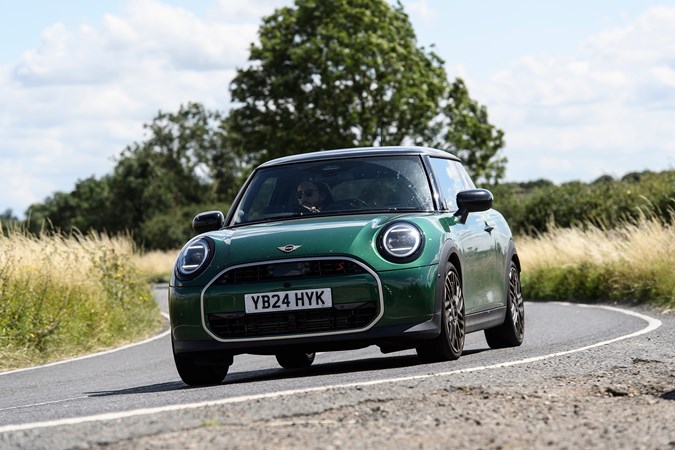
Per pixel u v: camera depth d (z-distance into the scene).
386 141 57.72
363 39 56.28
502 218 10.42
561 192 38.22
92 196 109.38
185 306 7.88
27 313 14.26
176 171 99.00
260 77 59.41
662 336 9.62
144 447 4.51
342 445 4.45
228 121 61.59
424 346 8.07
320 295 7.66
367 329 7.70
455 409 5.35
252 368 10.27
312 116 56.94
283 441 4.55
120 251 22.09
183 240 79.06
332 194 8.70
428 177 8.88
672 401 5.61
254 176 9.20
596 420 5.02
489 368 7.14
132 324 17.78
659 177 34.41
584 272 20.72
